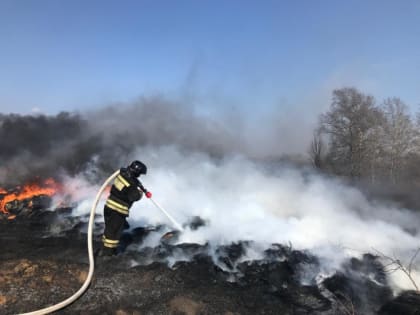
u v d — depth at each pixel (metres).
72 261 4.91
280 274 5.00
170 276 4.69
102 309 3.83
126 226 6.03
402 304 4.29
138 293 4.21
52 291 4.06
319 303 4.38
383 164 16.88
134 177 5.20
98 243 5.73
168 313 3.86
